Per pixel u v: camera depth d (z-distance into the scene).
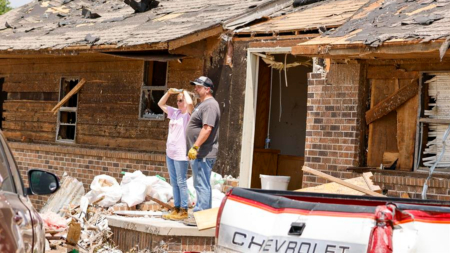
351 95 11.63
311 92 12.12
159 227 9.84
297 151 16.02
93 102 16.22
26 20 18.83
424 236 4.53
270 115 16.02
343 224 4.81
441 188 10.55
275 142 16.02
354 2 13.30
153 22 14.82
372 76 11.52
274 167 15.55
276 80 16.06
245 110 13.29
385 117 11.45
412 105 11.08
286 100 16.08
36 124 17.58
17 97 18.16
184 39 12.92
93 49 14.03
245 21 13.55
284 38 12.72
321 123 11.97
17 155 17.91
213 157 10.35
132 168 15.10
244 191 5.50
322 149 11.93
